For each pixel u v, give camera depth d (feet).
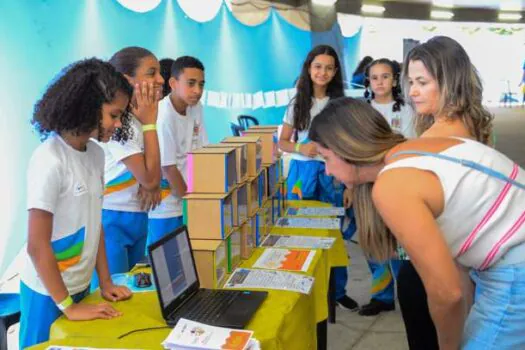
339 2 37.22
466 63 5.39
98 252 6.27
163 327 5.28
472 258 4.37
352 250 15.11
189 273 5.98
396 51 49.96
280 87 24.53
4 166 10.08
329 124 4.59
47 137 5.60
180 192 8.40
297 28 25.46
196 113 9.11
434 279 3.85
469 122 5.46
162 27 16.34
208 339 4.71
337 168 4.67
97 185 5.93
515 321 4.27
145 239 8.06
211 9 19.21
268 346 4.95
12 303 7.43
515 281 4.25
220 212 6.40
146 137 7.16
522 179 4.38
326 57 10.45
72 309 5.46
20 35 10.28
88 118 5.31
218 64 20.10
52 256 5.34
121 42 14.08
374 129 4.50
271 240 8.16
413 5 52.39
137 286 6.44
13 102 10.16
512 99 70.69
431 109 5.57
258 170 7.96
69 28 11.83
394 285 11.75
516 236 4.21
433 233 3.88
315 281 7.11
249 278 6.60
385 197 4.06
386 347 9.63
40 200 5.20
